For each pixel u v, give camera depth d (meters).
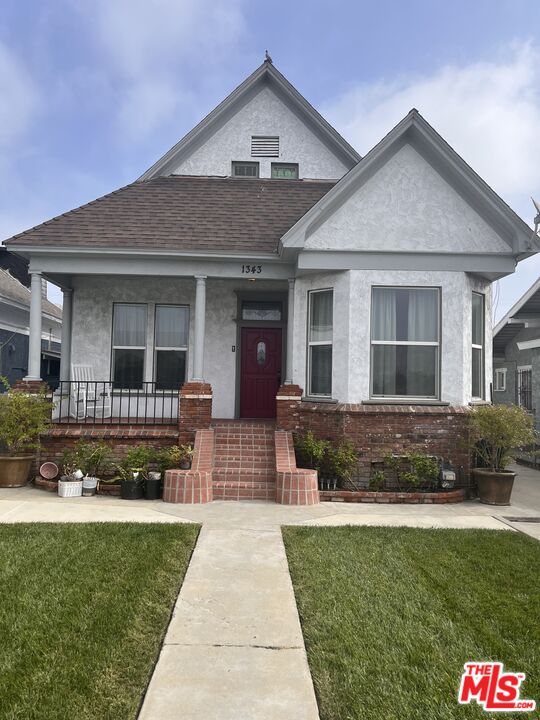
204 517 7.86
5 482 9.85
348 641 4.19
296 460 10.28
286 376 11.59
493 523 7.94
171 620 4.52
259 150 14.09
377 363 10.33
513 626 4.52
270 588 5.21
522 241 9.98
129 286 12.44
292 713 3.30
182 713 3.28
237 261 10.86
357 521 7.85
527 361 16.78
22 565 5.65
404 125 10.05
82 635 4.19
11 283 17.80
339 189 9.99
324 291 10.85
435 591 5.22
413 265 10.28
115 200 12.25
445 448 9.92
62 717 3.20
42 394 10.24
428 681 3.67
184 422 10.30
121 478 9.33
